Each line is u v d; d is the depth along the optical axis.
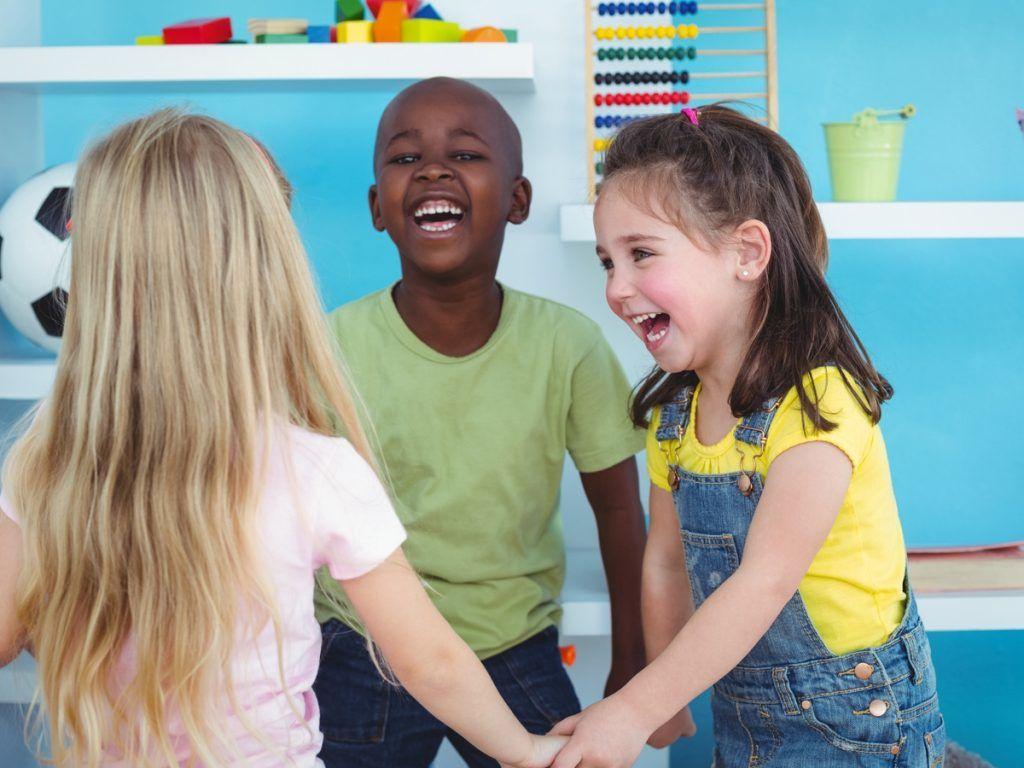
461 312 1.35
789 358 1.07
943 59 1.77
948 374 1.81
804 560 1.04
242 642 0.86
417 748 1.35
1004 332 1.81
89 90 1.66
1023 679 1.85
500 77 1.46
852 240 1.79
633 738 1.04
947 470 1.82
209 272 0.86
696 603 1.18
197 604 0.83
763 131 1.14
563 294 1.73
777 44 1.76
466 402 1.36
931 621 1.42
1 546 0.89
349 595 0.92
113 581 0.85
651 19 1.72
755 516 1.06
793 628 1.11
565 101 1.70
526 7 1.69
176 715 0.86
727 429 1.12
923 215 1.48
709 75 1.65
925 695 1.13
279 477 0.87
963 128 1.78
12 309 1.54
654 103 1.64
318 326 0.95
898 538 1.14
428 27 1.48
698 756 1.85
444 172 1.28
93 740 0.85
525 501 1.37
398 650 0.93
